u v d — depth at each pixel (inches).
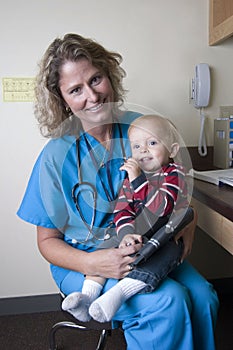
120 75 48.5
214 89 65.9
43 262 68.1
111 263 36.6
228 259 72.3
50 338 53.9
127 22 62.0
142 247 36.5
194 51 64.4
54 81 41.7
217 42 61.7
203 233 70.9
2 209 65.4
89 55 40.1
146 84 64.4
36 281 68.7
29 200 42.5
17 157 64.0
